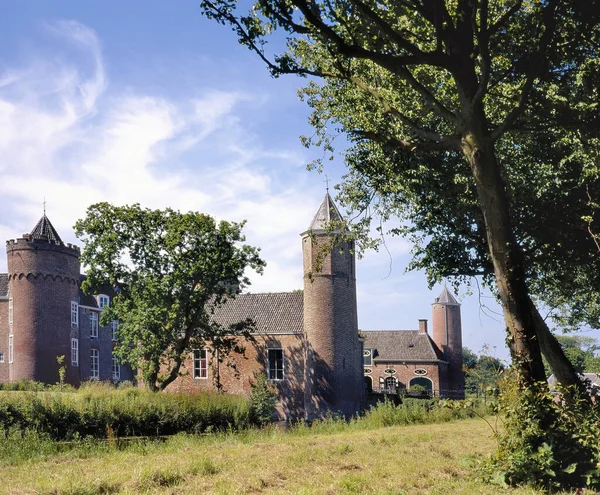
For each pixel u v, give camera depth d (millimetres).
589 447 9844
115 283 41312
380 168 17844
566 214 17281
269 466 11344
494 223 11422
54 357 56562
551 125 14727
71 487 9570
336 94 18234
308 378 48156
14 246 56562
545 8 12703
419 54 11820
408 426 23469
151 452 15859
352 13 13117
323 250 19109
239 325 45062
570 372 13742
